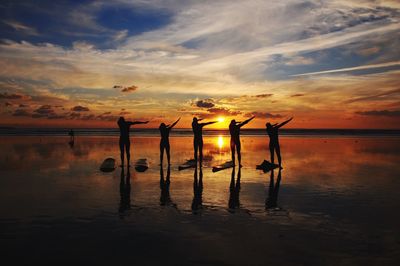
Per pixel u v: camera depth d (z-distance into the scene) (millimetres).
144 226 6602
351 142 34406
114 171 13523
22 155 18859
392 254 5254
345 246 5574
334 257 5141
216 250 5406
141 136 51125
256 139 43188
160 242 5742
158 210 7777
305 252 5332
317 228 6500
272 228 6504
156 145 28125
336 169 14289
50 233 6164
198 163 16609
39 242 5715
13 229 6375
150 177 12273
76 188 10117
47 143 29453
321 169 14320
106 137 44438
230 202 8594
